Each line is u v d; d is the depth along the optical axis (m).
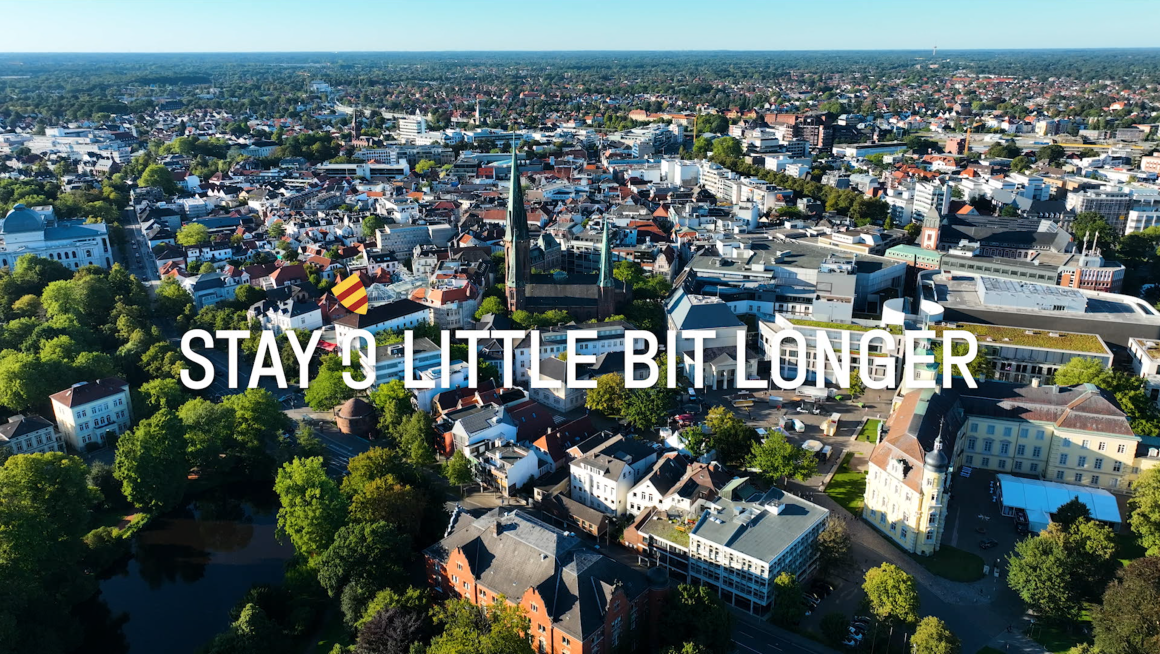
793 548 180.75
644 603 170.38
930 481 190.62
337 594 180.75
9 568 171.75
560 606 158.25
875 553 199.00
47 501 191.75
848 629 170.25
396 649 154.75
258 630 166.62
